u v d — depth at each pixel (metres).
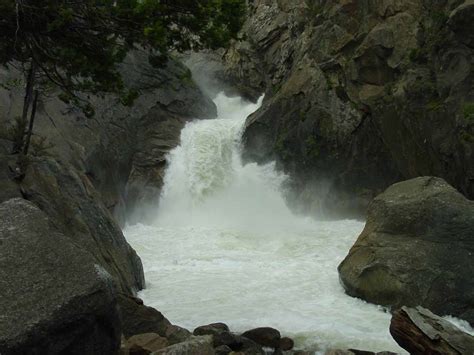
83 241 12.13
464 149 18.77
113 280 6.56
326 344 9.91
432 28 21.52
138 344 8.55
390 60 22.91
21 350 5.62
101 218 13.26
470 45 19.20
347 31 25.64
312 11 29.30
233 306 12.06
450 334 7.84
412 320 8.03
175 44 11.09
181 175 26.03
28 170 12.50
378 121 22.80
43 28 10.16
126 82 26.22
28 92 13.05
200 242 19.02
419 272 12.08
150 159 25.62
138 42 10.52
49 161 13.11
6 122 15.96
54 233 6.66
